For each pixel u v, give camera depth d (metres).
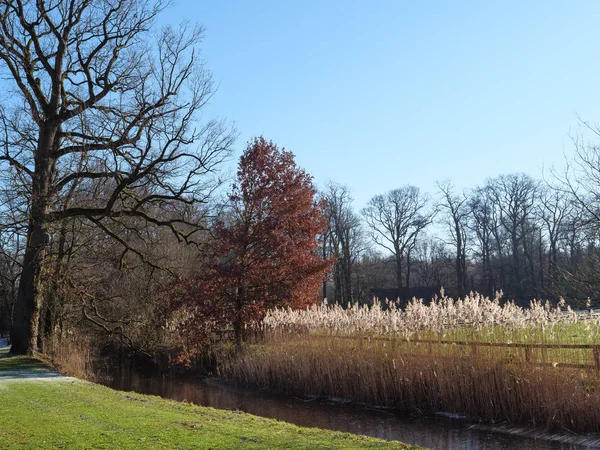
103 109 20.16
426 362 13.67
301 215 22.67
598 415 10.45
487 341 13.18
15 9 19.70
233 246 21.45
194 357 22.88
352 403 15.03
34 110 19.25
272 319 19.42
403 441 10.91
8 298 36.78
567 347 11.14
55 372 16.45
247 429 8.66
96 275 24.94
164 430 8.12
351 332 16.47
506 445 10.26
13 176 19.17
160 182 20.39
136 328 25.17
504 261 52.25
